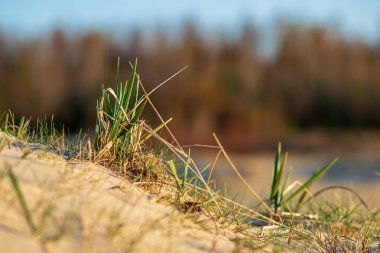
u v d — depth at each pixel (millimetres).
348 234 2607
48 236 1412
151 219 1724
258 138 17531
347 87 21422
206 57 21156
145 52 21016
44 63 20094
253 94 19906
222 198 2459
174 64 20188
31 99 18422
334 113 21062
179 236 1725
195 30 21953
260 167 10852
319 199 3328
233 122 17844
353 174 9328
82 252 1402
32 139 2318
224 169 9094
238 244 1842
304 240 2357
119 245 1486
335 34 23516
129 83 2418
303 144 16969
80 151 2102
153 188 2109
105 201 1713
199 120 17609
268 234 2305
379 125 20859
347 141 17797
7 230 1377
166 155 2521
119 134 2303
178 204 2031
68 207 1576
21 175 1653
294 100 20984
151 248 1546
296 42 23156
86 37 21000
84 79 19453
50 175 1735
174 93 18484
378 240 2543
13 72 19219
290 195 2982
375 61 22781
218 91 18719
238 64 21297
